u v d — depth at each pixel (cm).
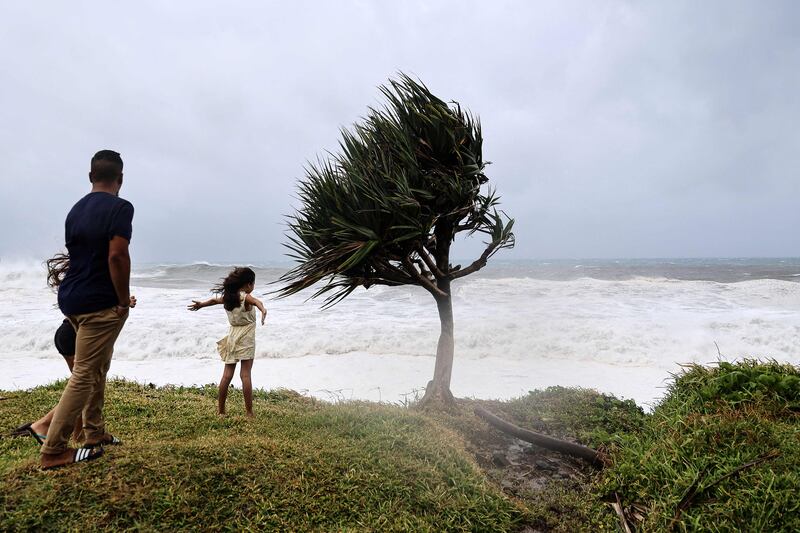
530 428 547
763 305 1725
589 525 358
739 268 3741
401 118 581
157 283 2744
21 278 2311
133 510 293
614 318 1436
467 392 842
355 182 520
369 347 1193
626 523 346
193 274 3419
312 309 1712
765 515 302
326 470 363
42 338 1186
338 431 454
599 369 1017
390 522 322
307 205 574
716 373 543
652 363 1066
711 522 308
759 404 461
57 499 292
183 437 446
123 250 318
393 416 495
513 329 1289
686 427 428
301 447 399
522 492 400
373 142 560
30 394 569
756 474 335
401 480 365
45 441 327
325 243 555
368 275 579
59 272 353
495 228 624
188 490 315
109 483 310
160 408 539
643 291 2109
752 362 571
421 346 1194
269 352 1145
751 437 388
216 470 337
